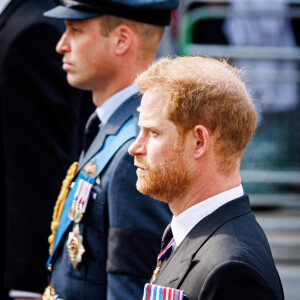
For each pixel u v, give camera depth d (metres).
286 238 19.66
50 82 10.04
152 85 5.46
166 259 5.75
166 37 19.27
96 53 8.02
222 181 5.42
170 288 5.16
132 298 6.91
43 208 9.90
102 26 8.02
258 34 20.06
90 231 7.45
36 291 9.81
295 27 20.20
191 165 5.36
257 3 20.14
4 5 10.20
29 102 9.92
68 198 8.00
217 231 5.24
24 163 9.88
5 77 9.93
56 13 8.12
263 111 20.20
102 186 7.39
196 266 5.11
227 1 19.92
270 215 20.50
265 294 4.87
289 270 18.20
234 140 5.32
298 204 20.48
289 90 20.23
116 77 8.08
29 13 10.08
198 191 5.44
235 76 5.48
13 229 9.80
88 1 8.00
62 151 10.10
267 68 20.12
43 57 9.98
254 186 20.44
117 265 7.03
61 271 7.77
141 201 7.06
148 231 7.02
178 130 5.32
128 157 7.21
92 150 7.78
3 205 10.08
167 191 5.48
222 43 19.84
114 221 7.12
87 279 7.43
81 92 10.57
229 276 4.84
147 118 5.45
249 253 5.00
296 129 20.31
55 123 10.06
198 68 5.39
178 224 5.59
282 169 20.39
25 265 9.76
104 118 8.13
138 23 8.08
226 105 5.25
